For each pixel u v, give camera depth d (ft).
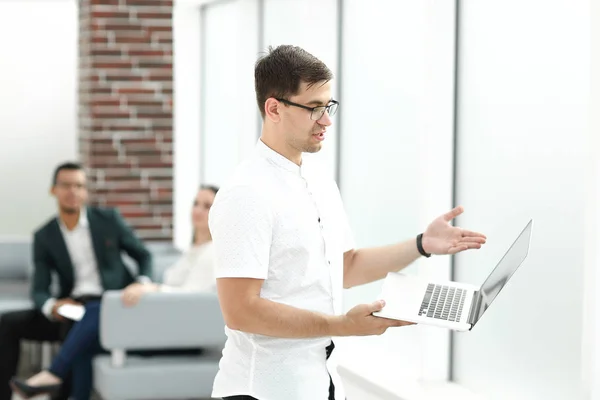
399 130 22.33
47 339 26.50
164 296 22.35
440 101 19.75
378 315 11.19
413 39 21.66
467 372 19.77
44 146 38.22
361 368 22.22
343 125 25.27
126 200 32.94
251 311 11.25
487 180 18.81
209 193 25.46
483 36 18.88
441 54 19.71
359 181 24.45
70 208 26.53
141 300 22.24
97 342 23.35
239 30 31.60
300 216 11.71
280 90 11.59
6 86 37.81
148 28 32.76
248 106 31.35
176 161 35.96
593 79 14.53
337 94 25.50
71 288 26.84
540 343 17.20
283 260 11.66
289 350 11.75
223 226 11.46
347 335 11.25
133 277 27.22
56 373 23.40
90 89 32.63
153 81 32.86
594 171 14.52
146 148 32.96
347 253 13.10
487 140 18.80
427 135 19.86
